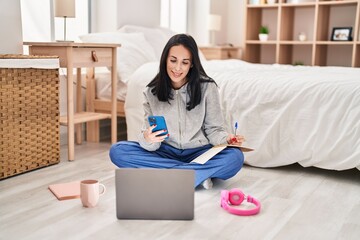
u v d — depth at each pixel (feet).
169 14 15.37
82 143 10.52
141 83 9.62
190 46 6.40
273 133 8.14
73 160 8.73
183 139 6.95
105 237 5.08
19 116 7.55
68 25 11.11
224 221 5.59
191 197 5.53
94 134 10.68
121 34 10.95
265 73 9.12
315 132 7.77
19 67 7.33
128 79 10.19
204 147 7.10
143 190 5.53
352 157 7.41
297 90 8.02
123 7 12.00
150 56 11.12
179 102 6.87
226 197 6.08
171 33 13.35
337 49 15.66
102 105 10.53
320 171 8.16
